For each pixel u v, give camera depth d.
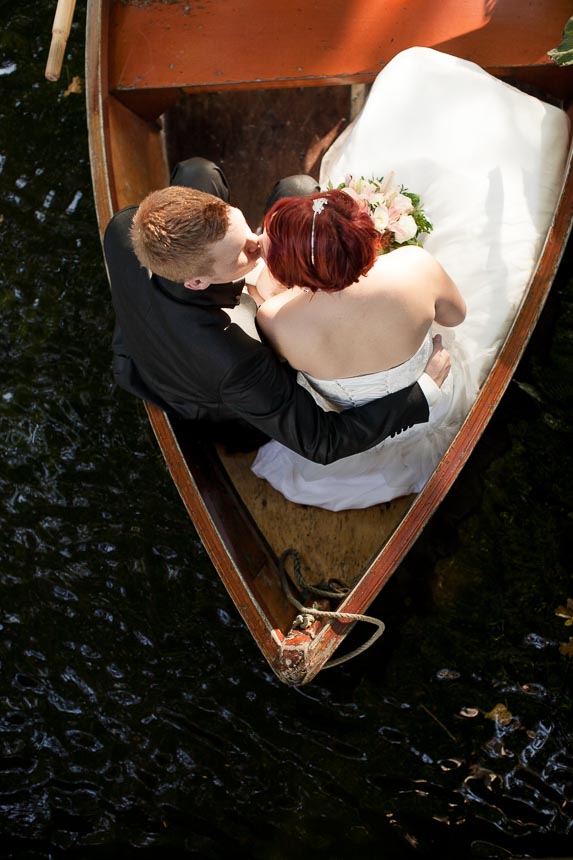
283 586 2.41
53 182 3.32
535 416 2.85
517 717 2.61
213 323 1.94
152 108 2.81
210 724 2.72
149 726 2.74
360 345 1.91
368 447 2.15
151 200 1.74
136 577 2.89
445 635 2.72
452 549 2.79
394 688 2.68
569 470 2.81
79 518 2.97
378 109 2.50
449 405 2.34
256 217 2.88
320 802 2.59
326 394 2.11
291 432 2.04
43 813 2.68
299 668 2.09
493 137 2.44
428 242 2.47
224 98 2.91
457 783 2.56
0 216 3.31
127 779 2.69
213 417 2.36
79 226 3.26
